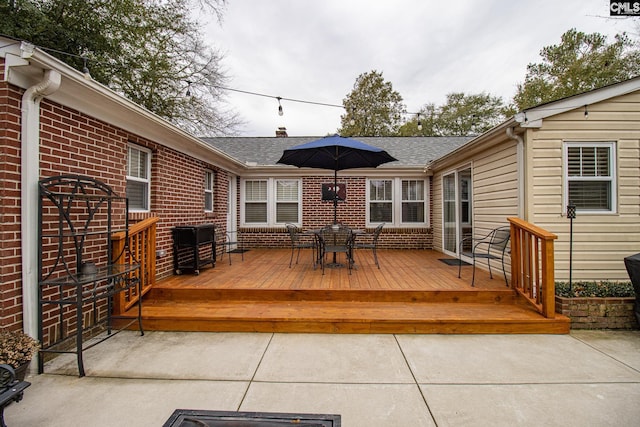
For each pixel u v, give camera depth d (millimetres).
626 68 15984
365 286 4379
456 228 6855
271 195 8570
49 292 2943
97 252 3521
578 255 4246
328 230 5562
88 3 8211
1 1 6773
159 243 4766
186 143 5297
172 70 11062
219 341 3350
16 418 2105
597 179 4254
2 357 2334
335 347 3195
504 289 4191
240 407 2230
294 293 4219
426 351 3096
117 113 3695
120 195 3900
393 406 2240
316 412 2178
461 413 2160
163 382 2559
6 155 2584
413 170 8266
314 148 5199
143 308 3930
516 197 4527
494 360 2904
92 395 2379
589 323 3629
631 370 2715
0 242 2557
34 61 2516
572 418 2098
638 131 4246
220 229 7297
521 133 4398
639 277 3500
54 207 2986
